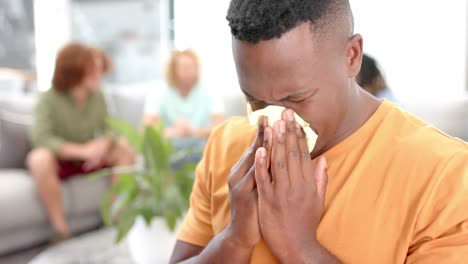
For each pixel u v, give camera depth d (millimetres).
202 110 3137
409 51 3697
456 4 3578
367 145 679
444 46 3637
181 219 1834
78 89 2975
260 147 668
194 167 1865
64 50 3000
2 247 2602
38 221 2754
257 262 717
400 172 647
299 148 644
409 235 626
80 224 2977
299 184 648
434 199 619
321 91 601
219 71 4363
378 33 3729
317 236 673
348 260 656
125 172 1852
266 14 562
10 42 4531
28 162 2787
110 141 3008
